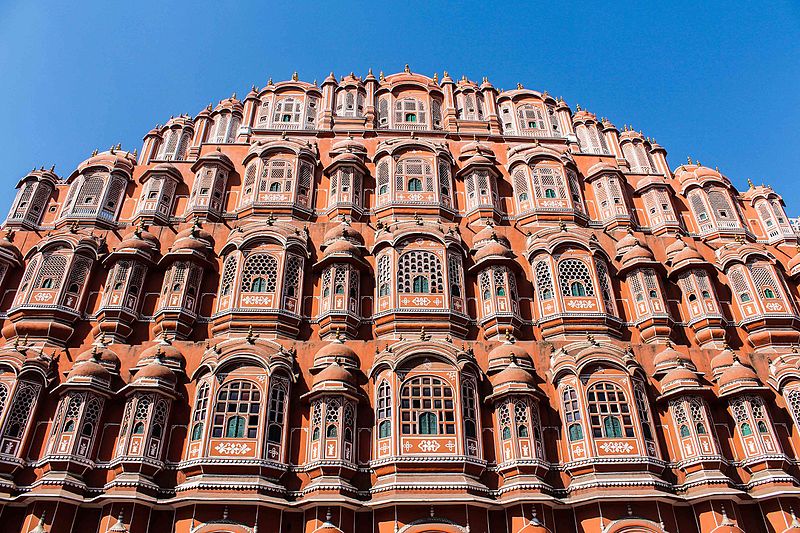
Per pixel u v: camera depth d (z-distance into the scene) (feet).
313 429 80.53
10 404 79.25
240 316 91.25
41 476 74.79
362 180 115.65
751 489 80.07
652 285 100.94
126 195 112.06
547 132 134.51
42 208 109.81
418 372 84.02
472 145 122.62
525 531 72.08
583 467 78.54
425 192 112.37
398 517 73.72
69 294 93.09
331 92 134.62
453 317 93.61
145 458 75.46
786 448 84.79
